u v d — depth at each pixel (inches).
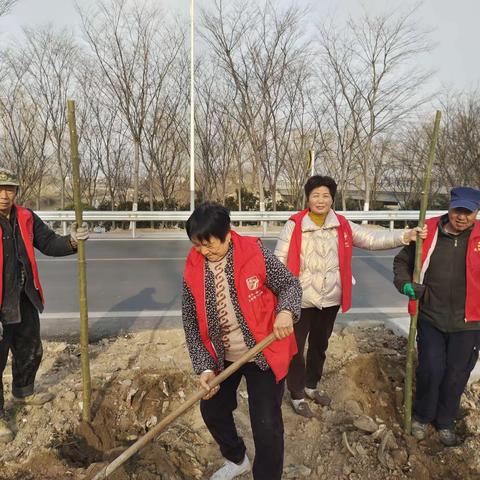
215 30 619.2
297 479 105.7
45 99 635.5
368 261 360.8
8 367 145.6
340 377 142.3
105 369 145.1
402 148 841.5
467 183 721.6
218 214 79.4
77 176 106.0
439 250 110.1
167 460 104.3
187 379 140.1
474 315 109.9
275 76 648.4
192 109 533.0
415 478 104.3
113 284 276.2
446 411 116.9
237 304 85.8
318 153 753.6
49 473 100.7
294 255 116.6
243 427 124.7
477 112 716.0
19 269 112.0
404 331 174.4
